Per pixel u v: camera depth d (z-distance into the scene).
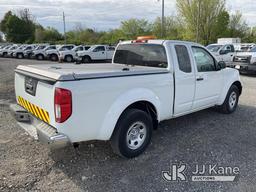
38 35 67.88
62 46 27.02
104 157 3.97
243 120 5.74
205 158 3.93
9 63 22.66
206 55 5.30
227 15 44.19
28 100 3.78
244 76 13.52
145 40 4.83
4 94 8.30
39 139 3.31
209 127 5.27
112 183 3.29
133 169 3.63
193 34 41.09
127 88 3.71
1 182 3.26
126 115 3.74
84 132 3.33
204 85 5.20
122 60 5.35
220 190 3.15
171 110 4.54
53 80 3.10
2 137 4.66
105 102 3.46
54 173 3.51
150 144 4.43
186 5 40.59
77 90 3.15
